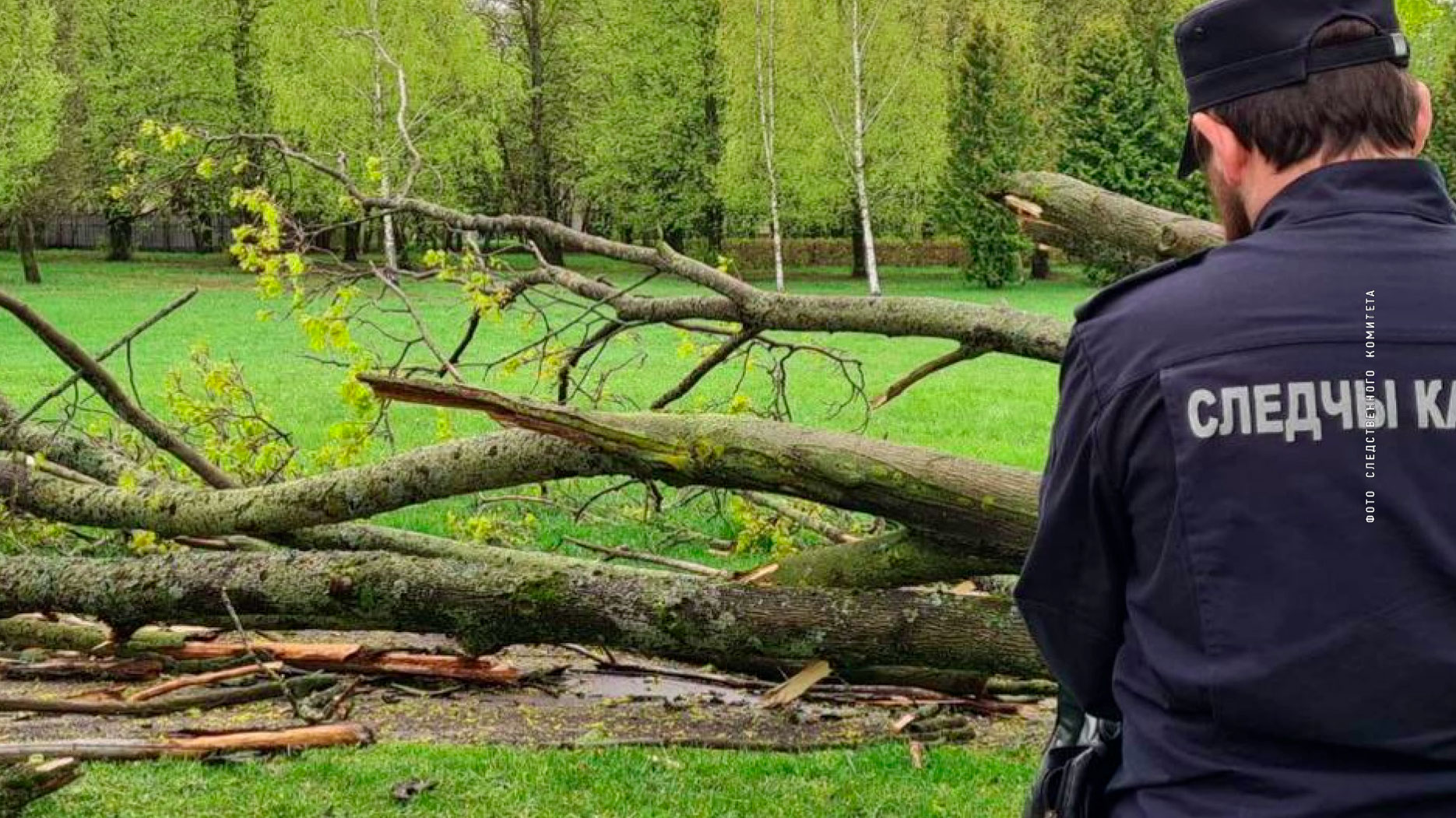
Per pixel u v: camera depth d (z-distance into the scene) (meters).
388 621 5.08
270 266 6.28
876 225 47.97
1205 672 1.55
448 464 5.07
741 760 4.93
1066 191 5.73
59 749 4.72
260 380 17.66
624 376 17.20
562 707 5.64
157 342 23.16
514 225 6.47
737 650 4.82
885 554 4.79
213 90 41.06
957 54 44.22
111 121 40.56
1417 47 16.03
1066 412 1.71
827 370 19.03
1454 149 29.94
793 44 41.69
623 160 45.28
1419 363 1.53
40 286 37.06
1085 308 1.74
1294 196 1.67
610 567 5.09
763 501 7.75
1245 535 1.53
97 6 42.03
